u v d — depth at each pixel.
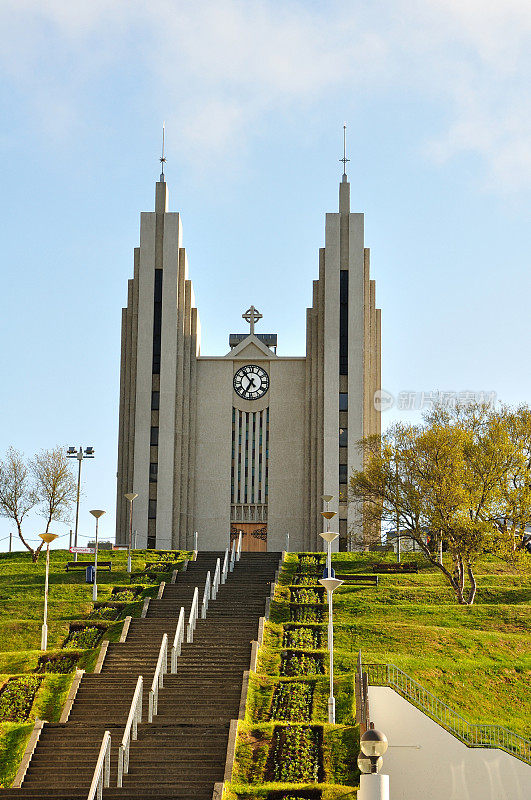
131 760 32.28
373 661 41.25
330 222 79.81
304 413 78.94
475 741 34.88
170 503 76.00
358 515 74.50
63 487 70.75
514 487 59.75
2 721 35.50
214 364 80.06
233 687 38.41
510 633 48.28
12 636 47.50
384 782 24.20
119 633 45.88
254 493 78.31
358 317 78.25
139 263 79.94
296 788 30.20
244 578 57.31
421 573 62.25
